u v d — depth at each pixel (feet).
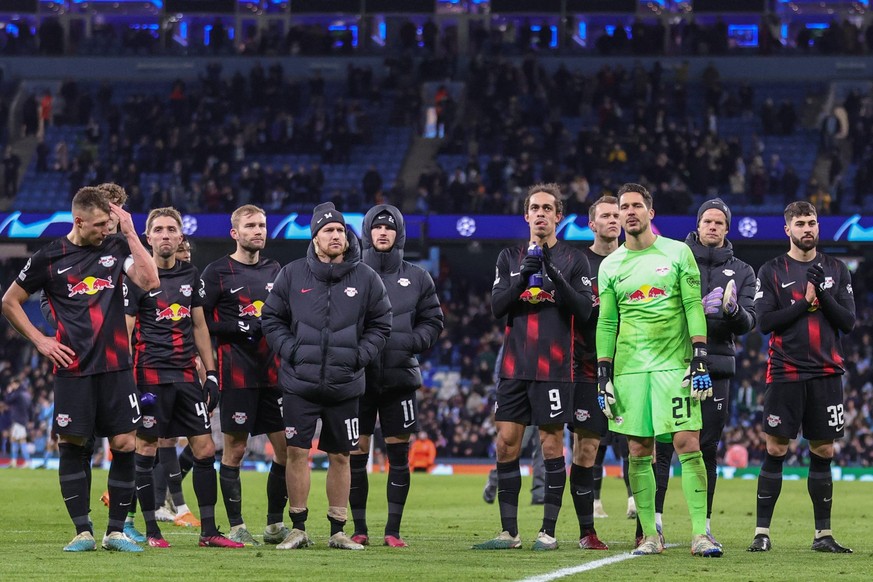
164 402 37.37
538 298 36.70
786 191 130.31
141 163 144.66
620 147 140.26
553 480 36.70
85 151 145.69
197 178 143.74
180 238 38.86
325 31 167.43
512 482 37.11
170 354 37.70
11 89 163.84
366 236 39.32
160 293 37.99
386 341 36.32
